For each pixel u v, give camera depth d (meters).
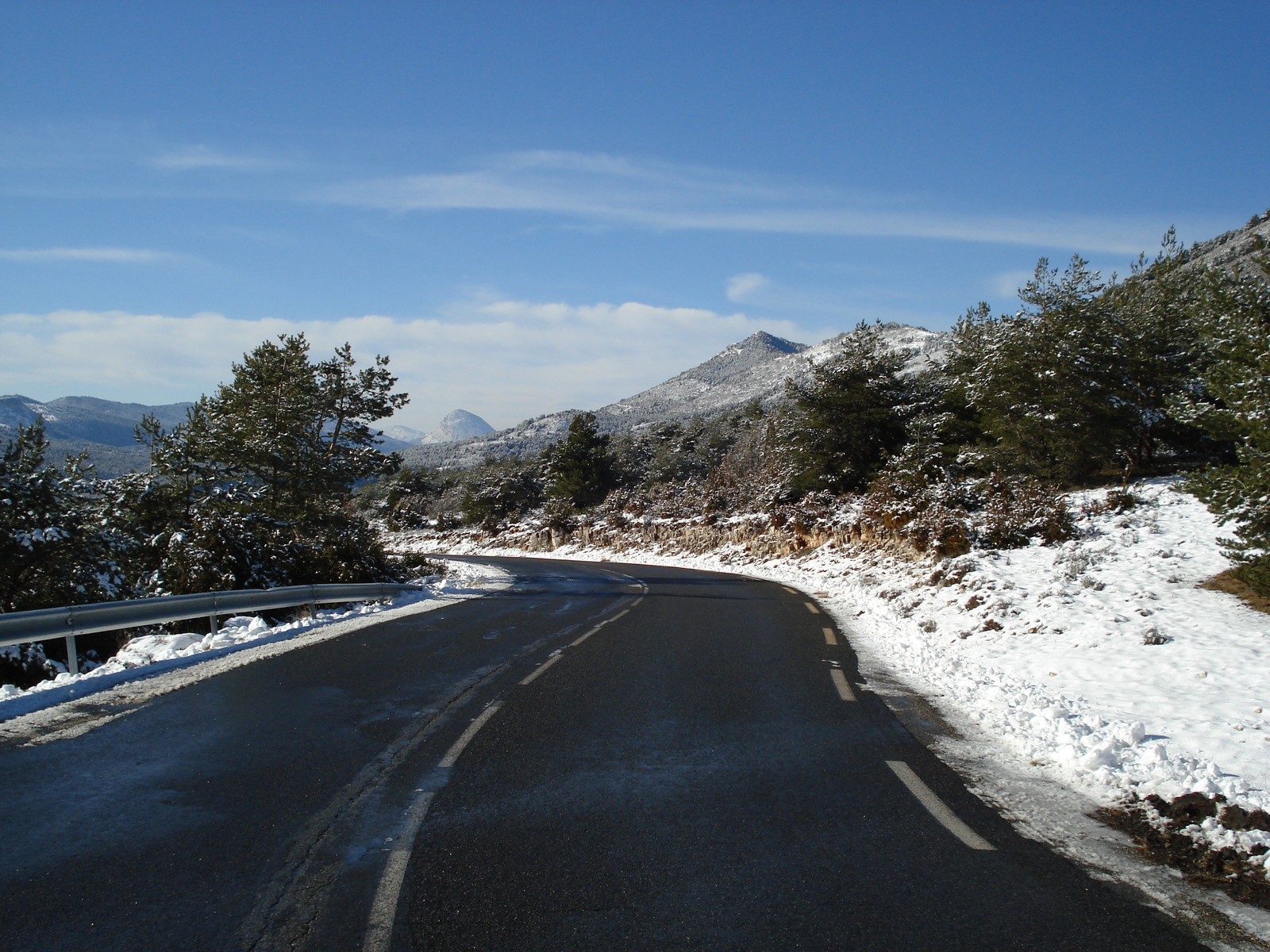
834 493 33.75
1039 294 22.31
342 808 5.30
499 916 3.86
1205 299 12.41
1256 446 11.38
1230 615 11.05
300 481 28.64
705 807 5.42
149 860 4.46
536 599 19.52
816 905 4.03
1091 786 6.02
